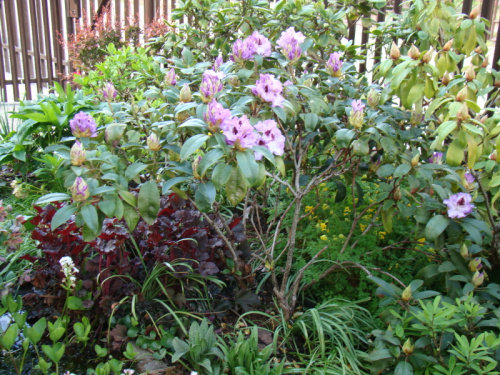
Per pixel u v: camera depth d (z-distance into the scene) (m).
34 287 2.54
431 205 2.29
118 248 2.60
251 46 2.56
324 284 2.83
